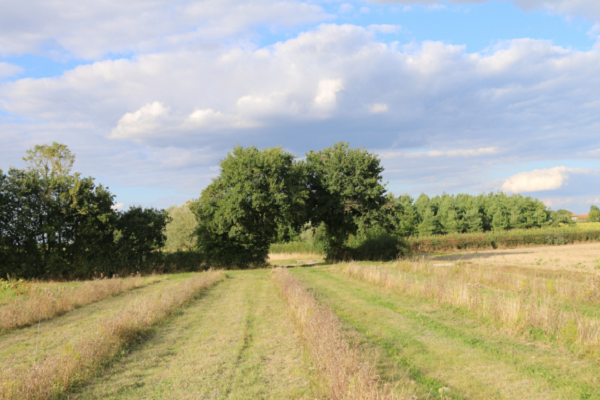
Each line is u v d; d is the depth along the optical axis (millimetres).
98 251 30672
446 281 14508
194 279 19484
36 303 12297
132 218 31922
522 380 6191
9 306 12172
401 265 23703
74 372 6602
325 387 5652
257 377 6664
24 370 6816
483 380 6258
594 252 34062
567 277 17172
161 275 28812
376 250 36781
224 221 31891
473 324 9898
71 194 29266
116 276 28719
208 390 6129
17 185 28734
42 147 32500
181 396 5914
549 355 7301
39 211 29125
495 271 18359
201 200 34719
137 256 32188
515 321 8945
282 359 7625
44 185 29469
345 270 23453
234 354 7973
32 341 9273
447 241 53688
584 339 7574
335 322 8727
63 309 13117
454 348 7961
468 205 74812
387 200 36344
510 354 7406
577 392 5652
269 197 30906
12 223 28125
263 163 31234
